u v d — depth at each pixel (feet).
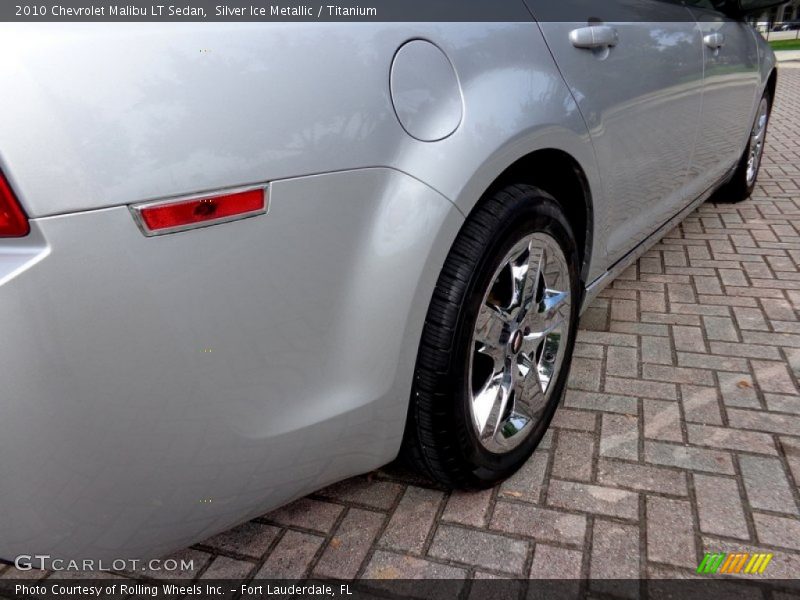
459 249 5.04
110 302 3.32
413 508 6.06
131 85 3.25
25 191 3.06
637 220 8.34
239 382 3.94
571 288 6.61
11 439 3.31
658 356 8.50
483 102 4.90
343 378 4.49
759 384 7.70
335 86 3.97
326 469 4.80
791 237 12.64
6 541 3.65
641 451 6.63
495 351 5.73
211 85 3.47
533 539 5.60
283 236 3.84
